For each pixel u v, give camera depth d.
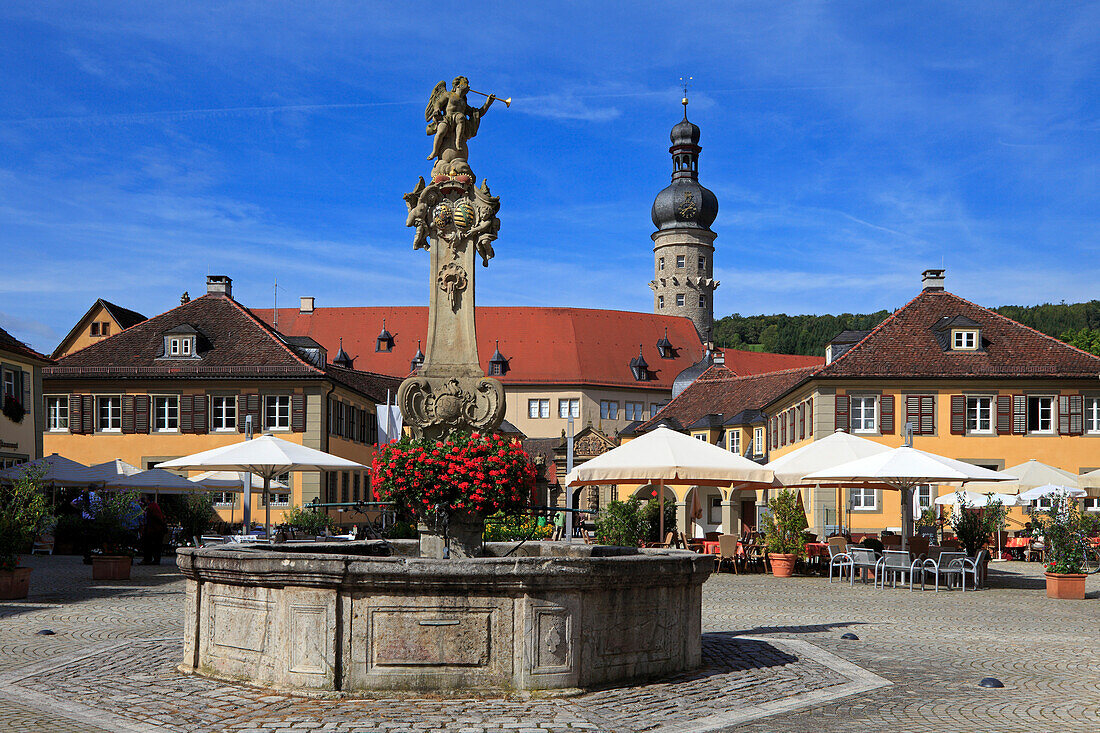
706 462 23.86
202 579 9.99
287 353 51.28
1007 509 39.72
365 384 66.25
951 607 18.50
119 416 51.09
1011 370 46.19
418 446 11.59
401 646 8.90
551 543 13.74
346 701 8.70
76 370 50.97
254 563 9.18
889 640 13.58
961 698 9.54
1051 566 20.80
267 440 24.53
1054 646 13.23
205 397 50.44
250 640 9.47
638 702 8.91
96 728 7.88
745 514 55.62
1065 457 46.00
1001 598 20.58
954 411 46.16
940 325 48.12
